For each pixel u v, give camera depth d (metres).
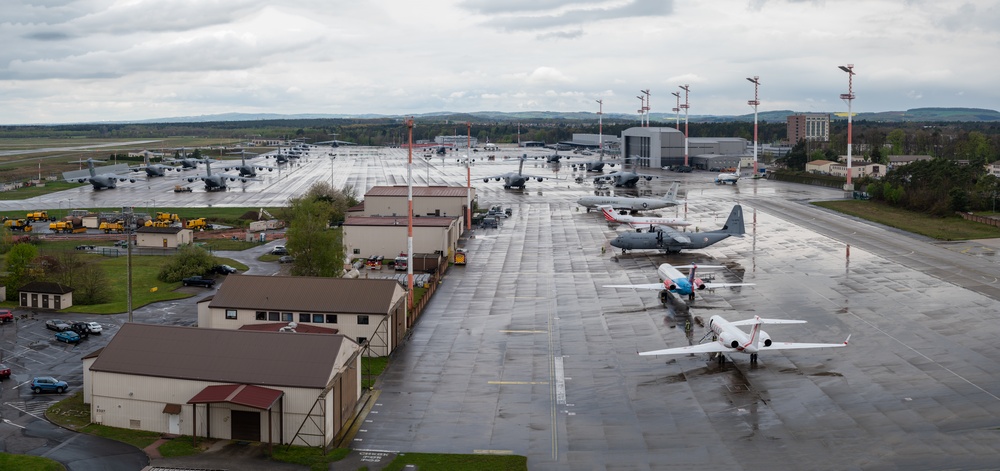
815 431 76.31
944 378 89.94
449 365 96.94
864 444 73.25
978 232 191.00
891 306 122.00
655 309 122.62
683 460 70.50
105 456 70.88
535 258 167.38
